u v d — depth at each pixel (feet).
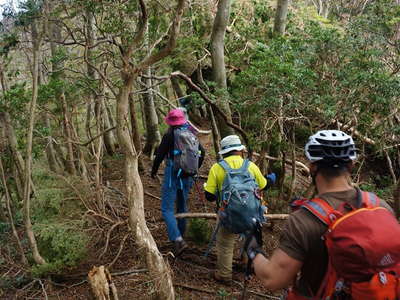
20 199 18.69
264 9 25.63
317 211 5.58
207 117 34.58
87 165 19.75
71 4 14.26
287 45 15.99
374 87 14.79
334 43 15.88
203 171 24.88
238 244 16.42
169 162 14.87
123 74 11.64
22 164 17.11
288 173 22.68
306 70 14.39
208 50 22.54
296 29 22.47
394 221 5.52
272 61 14.47
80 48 19.85
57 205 13.99
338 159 5.76
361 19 18.30
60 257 13.73
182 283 13.56
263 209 12.62
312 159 5.93
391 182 23.21
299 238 5.55
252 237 6.65
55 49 18.58
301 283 5.94
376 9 20.53
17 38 14.64
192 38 20.15
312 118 16.90
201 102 17.26
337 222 5.41
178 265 14.69
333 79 15.98
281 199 18.31
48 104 19.17
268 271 5.81
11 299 13.07
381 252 5.15
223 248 13.52
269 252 15.87
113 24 14.32
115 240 15.56
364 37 17.81
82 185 15.44
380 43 17.85
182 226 15.97
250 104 15.81
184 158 14.49
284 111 15.58
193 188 21.94
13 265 14.62
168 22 17.74
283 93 14.47
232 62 22.00
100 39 15.02
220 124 18.31
